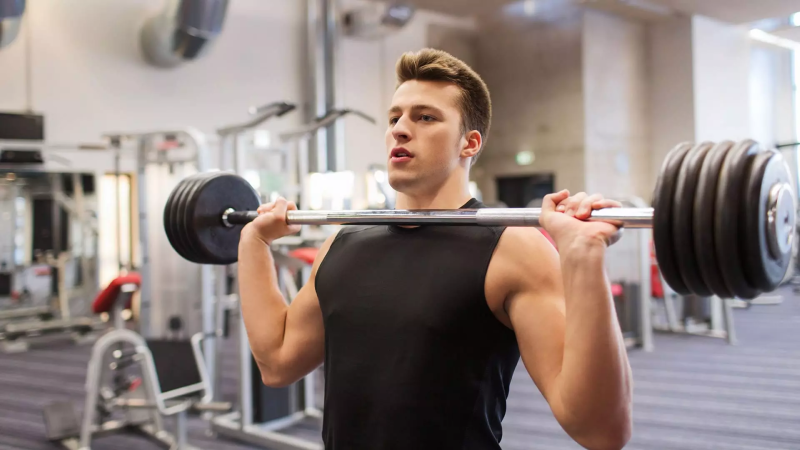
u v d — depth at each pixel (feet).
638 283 17.83
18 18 18.51
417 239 3.31
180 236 4.39
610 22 30.68
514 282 2.98
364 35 28.53
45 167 21.03
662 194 2.67
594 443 2.64
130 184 23.16
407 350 3.06
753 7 28.30
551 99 31.32
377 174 20.68
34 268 20.86
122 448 10.53
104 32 22.76
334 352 3.33
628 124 31.32
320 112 27.22
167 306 14.44
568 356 2.61
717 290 2.73
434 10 31.40
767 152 2.64
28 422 12.30
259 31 26.71
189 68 24.76
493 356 3.08
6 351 19.03
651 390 13.75
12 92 21.03
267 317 3.84
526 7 30.58
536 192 32.40
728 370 15.40
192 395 10.15
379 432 3.08
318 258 3.78
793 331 20.34
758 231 2.55
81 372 16.46
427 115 3.35
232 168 11.57
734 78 31.24
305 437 11.05
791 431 11.19
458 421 3.00
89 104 22.49
